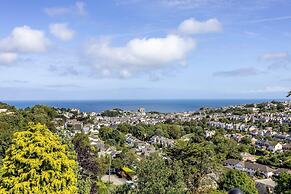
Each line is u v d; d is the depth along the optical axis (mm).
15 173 11656
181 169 19562
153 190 17641
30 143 11805
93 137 99062
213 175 29672
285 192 21609
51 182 11648
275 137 130125
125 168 56062
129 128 132250
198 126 142875
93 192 24484
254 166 72188
